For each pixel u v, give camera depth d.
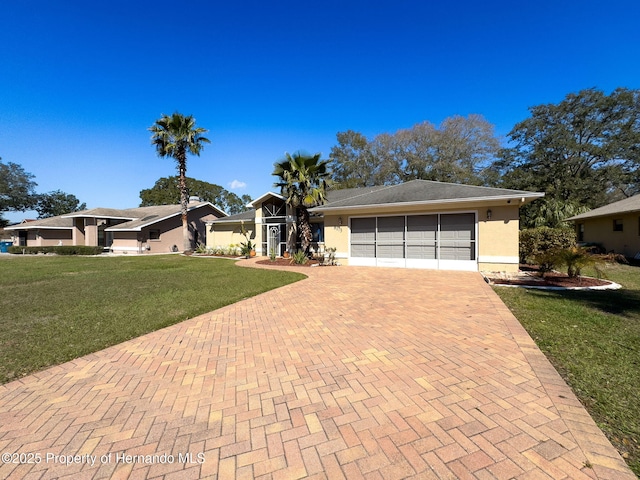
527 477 1.88
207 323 5.46
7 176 41.84
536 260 9.72
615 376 3.14
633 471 1.90
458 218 11.59
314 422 2.51
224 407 2.78
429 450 2.14
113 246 26.64
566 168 28.16
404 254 12.56
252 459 2.12
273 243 18.98
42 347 4.34
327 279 9.97
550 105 28.39
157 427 2.50
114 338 4.71
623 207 15.76
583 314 5.37
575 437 2.24
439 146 32.78
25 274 12.42
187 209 26.08
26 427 2.52
